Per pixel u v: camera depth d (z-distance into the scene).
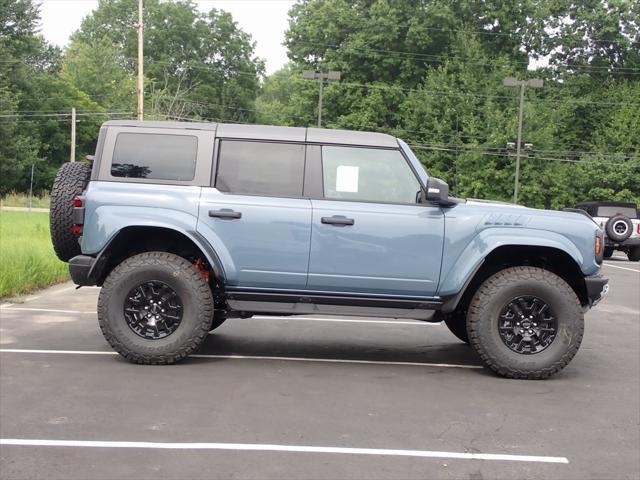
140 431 4.41
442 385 5.82
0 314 8.73
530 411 5.11
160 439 4.28
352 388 5.62
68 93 62.34
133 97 64.88
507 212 6.21
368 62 51.06
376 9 50.66
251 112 75.31
